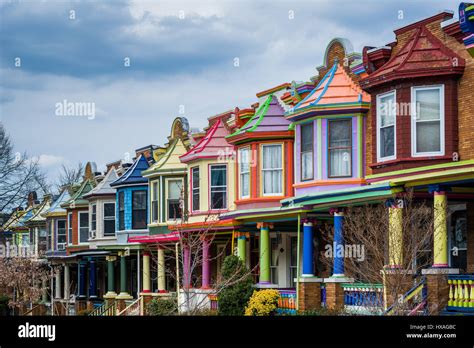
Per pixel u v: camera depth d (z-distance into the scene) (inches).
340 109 1111.0
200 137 1573.6
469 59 933.2
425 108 960.3
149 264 1745.8
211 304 1318.9
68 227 2176.4
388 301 907.4
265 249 1266.0
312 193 1122.0
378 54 1039.0
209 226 1262.3
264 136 1296.8
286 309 1154.0
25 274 1904.5
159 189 1637.6
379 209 975.6
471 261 994.7
